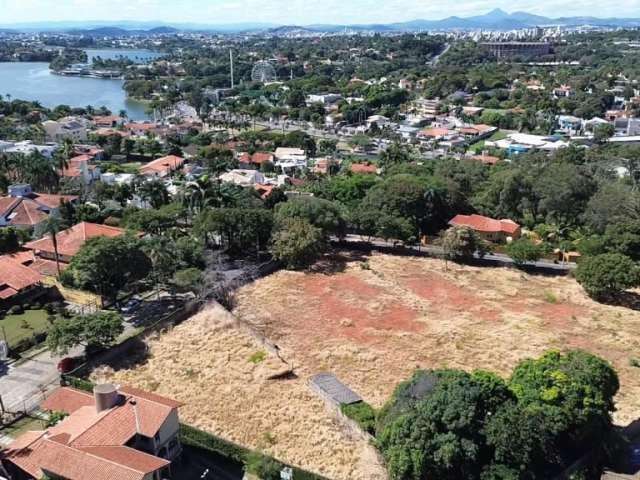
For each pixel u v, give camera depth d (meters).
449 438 43.75
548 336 77.19
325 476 48.91
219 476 49.28
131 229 101.88
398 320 81.81
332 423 56.88
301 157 193.88
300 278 97.12
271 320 80.94
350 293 91.19
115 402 50.03
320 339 75.69
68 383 61.28
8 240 97.25
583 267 89.88
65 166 156.12
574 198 117.69
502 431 43.97
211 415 58.12
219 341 72.81
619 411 59.56
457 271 101.06
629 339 76.62
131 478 41.56
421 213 115.50
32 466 43.66
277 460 49.66
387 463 47.72
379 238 117.44
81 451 43.72
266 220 103.38
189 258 92.25
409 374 67.19
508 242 112.69
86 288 83.50
